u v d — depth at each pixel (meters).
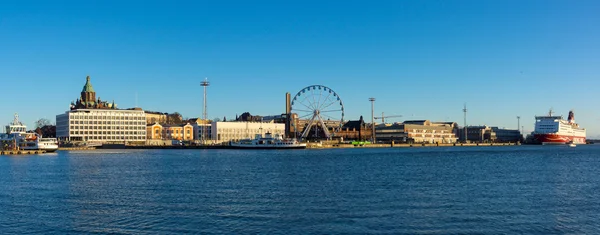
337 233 51.31
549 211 62.09
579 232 51.59
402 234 50.94
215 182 93.81
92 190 82.81
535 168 128.75
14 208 65.75
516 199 71.31
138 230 53.12
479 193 77.50
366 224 55.00
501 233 51.19
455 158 185.12
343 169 125.81
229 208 64.44
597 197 73.12
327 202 68.75
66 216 60.28
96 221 57.38
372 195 75.31
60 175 110.12
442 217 58.44
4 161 164.75
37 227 54.94
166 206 66.19
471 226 54.00
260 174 110.88
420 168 129.50
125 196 75.38
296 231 52.19
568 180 96.38
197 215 60.00
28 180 99.31
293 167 133.38
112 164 148.38
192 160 171.12
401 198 72.25
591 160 167.50
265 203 68.12
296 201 69.75
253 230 52.69
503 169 125.38
